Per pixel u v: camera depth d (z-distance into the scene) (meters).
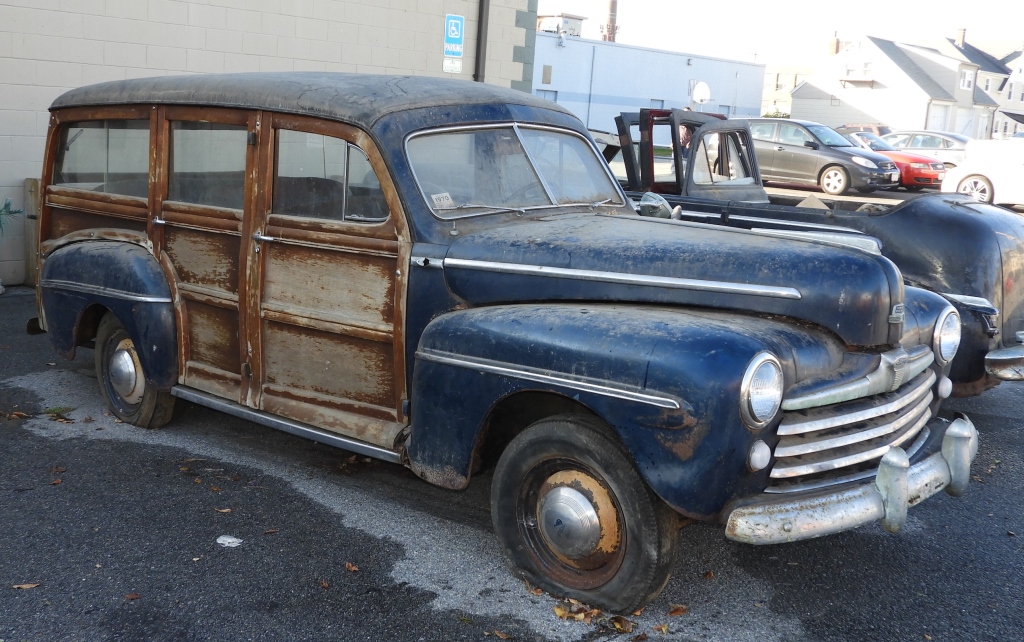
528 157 4.49
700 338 3.15
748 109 40.16
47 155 5.71
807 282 3.46
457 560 3.89
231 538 4.02
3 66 8.55
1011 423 6.12
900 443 3.59
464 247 3.91
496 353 3.52
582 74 33.28
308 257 4.27
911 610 3.62
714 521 3.18
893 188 21.83
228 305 4.61
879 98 53.44
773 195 8.58
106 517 4.18
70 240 5.56
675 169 7.57
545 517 3.50
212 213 4.62
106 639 3.23
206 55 9.75
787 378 3.23
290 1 10.26
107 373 5.45
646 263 3.63
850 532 4.33
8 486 4.47
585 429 3.34
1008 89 61.00
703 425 3.04
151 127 4.92
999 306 5.70
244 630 3.31
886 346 3.58
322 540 4.04
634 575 3.31
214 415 5.68
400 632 3.32
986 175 19.58
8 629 3.27
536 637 3.31
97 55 9.05
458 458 3.71
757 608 3.60
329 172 4.18
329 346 4.26
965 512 4.61
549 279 3.74
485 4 11.76
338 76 4.54
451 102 4.30
